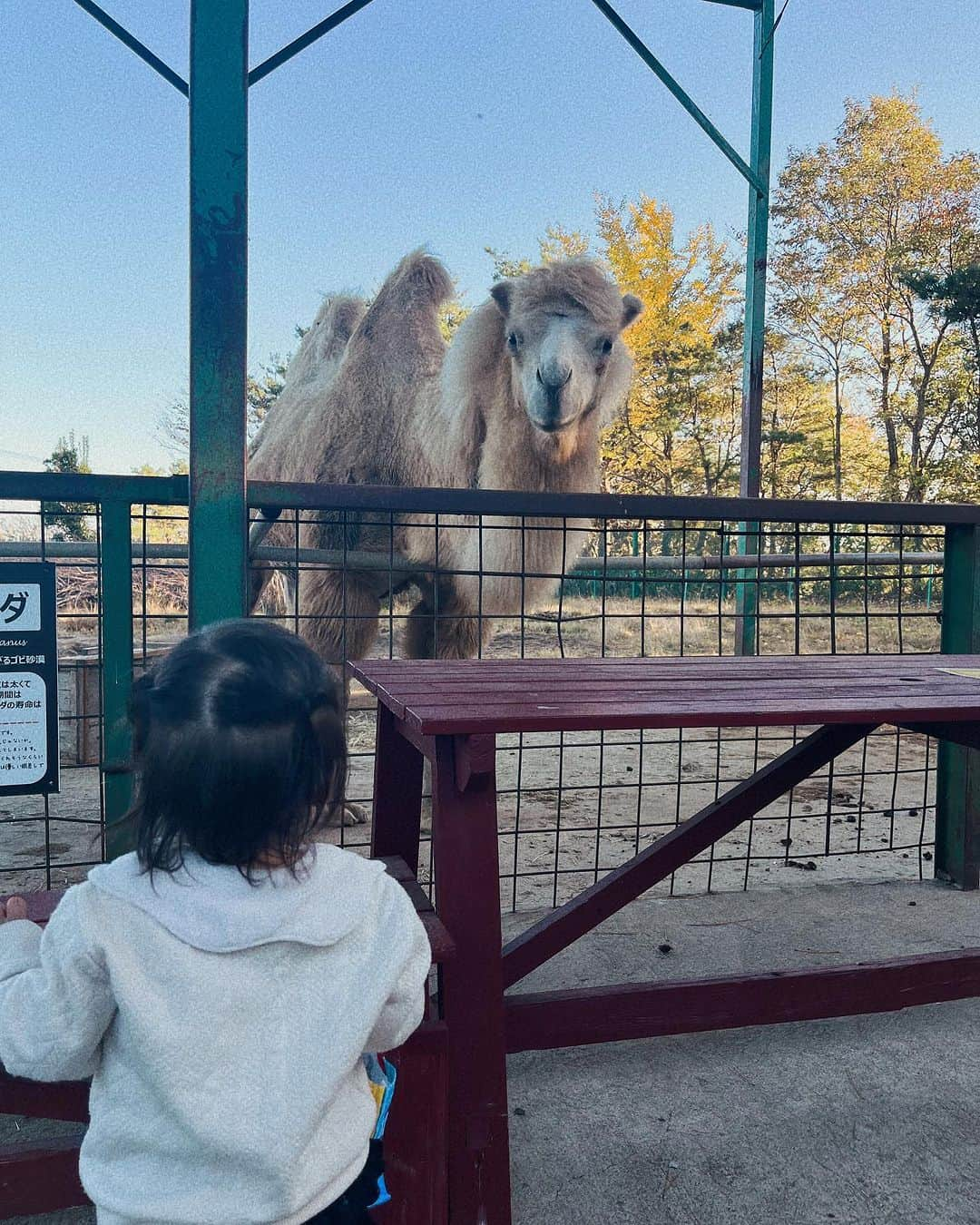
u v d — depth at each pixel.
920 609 18.25
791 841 4.69
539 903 3.79
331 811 1.23
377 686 2.35
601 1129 2.30
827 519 3.59
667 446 32.81
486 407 5.84
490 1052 1.82
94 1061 1.15
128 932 1.10
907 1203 2.05
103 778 2.85
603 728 1.86
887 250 32.06
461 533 5.30
